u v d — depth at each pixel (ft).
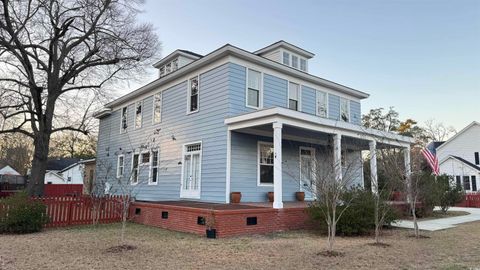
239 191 42.63
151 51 66.39
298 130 44.62
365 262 20.49
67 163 148.15
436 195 50.11
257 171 45.42
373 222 31.63
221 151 42.65
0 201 32.63
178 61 58.49
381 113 131.85
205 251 23.50
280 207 35.24
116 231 34.24
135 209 43.29
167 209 37.37
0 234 31.63
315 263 20.04
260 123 37.96
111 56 62.39
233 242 27.55
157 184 54.54
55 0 55.42
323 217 32.07
